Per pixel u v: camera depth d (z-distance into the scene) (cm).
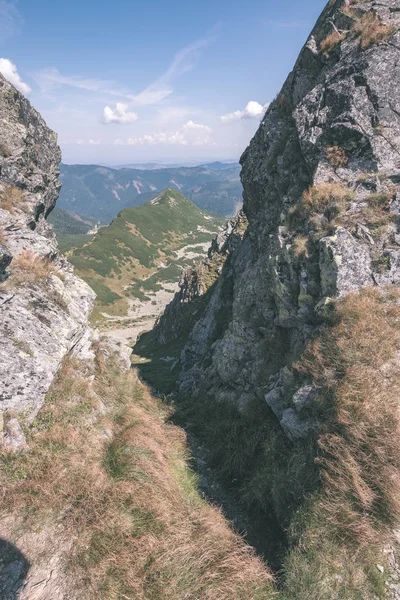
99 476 898
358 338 913
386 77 1393
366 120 1364
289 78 1962
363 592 618
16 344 1018
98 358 1541
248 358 1541
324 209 1255
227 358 1642
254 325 1570
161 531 800
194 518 884
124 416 1255
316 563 676
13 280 1188
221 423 1343
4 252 1096
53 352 1093
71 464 904
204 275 4375
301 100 1631
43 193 1798
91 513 803
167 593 668
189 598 670
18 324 1072
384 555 656
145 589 675
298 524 754
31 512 774
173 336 4331
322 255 1112
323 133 1448
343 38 1611
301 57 1850
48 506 794
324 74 1606
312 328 1148
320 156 1424
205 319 2769
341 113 1414
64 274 1507
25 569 673
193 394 1855
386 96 1373
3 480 812
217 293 2770
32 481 829
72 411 1078
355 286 1034
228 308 2469
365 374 845
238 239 3384
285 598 677
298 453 915
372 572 639
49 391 1073
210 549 778
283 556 775
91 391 1229
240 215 4288
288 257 1244
